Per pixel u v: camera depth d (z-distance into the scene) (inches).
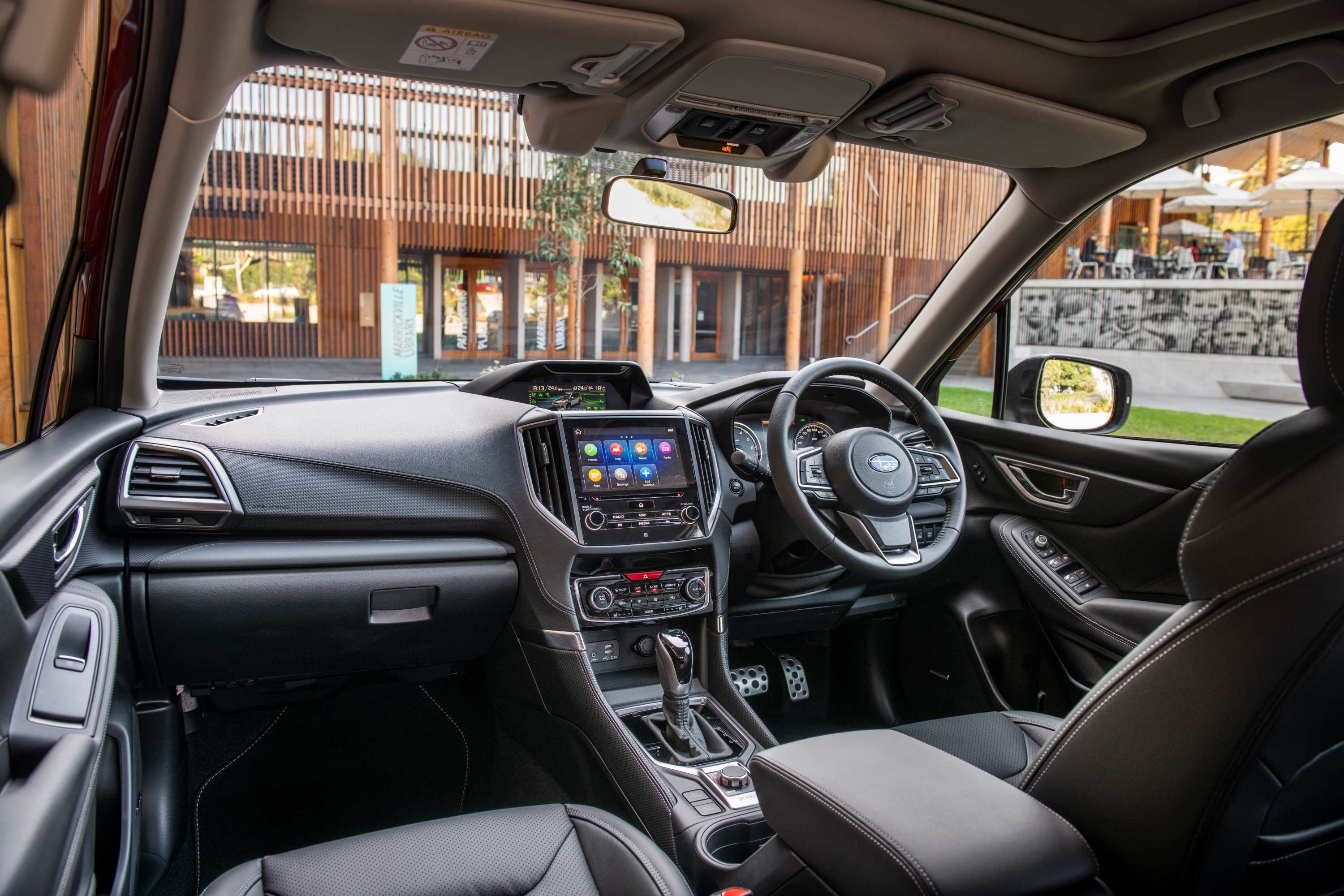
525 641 79.9
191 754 78.4
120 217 61.6
